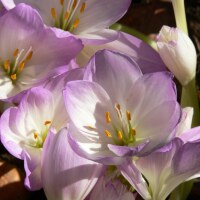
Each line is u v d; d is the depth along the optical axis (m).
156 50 0.51
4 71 0.46
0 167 0.46
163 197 0.42
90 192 0.43
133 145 0.42
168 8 0.58
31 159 0.43
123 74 0.42
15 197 0.46
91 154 0.41
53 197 0.42
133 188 0.45
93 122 0.42
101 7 0.48
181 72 0.48
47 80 0.45
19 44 0.45
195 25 0.60
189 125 0.43
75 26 0.47
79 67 0.47
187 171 0.41
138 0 0.61
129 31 0.52
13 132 0.43
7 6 0.45
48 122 0.44
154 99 0.42
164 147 0.40
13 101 0.44
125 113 0.43
